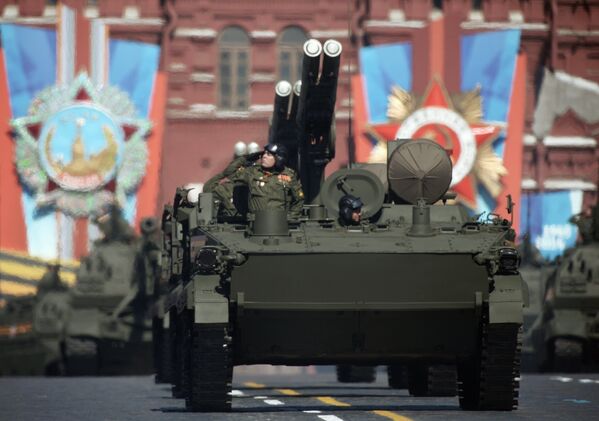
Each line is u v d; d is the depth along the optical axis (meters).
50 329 137.12
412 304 59.09
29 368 139.12
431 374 76.56
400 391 86.56
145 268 123.88
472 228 62.56
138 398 77.19
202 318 57.59
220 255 58.00
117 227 127.50
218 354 58.94
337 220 64.50
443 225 65.62
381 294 59.03
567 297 127.50
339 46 65.75
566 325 127.25
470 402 62.22
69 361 125.31
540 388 83.06
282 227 59.94
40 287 140.12
